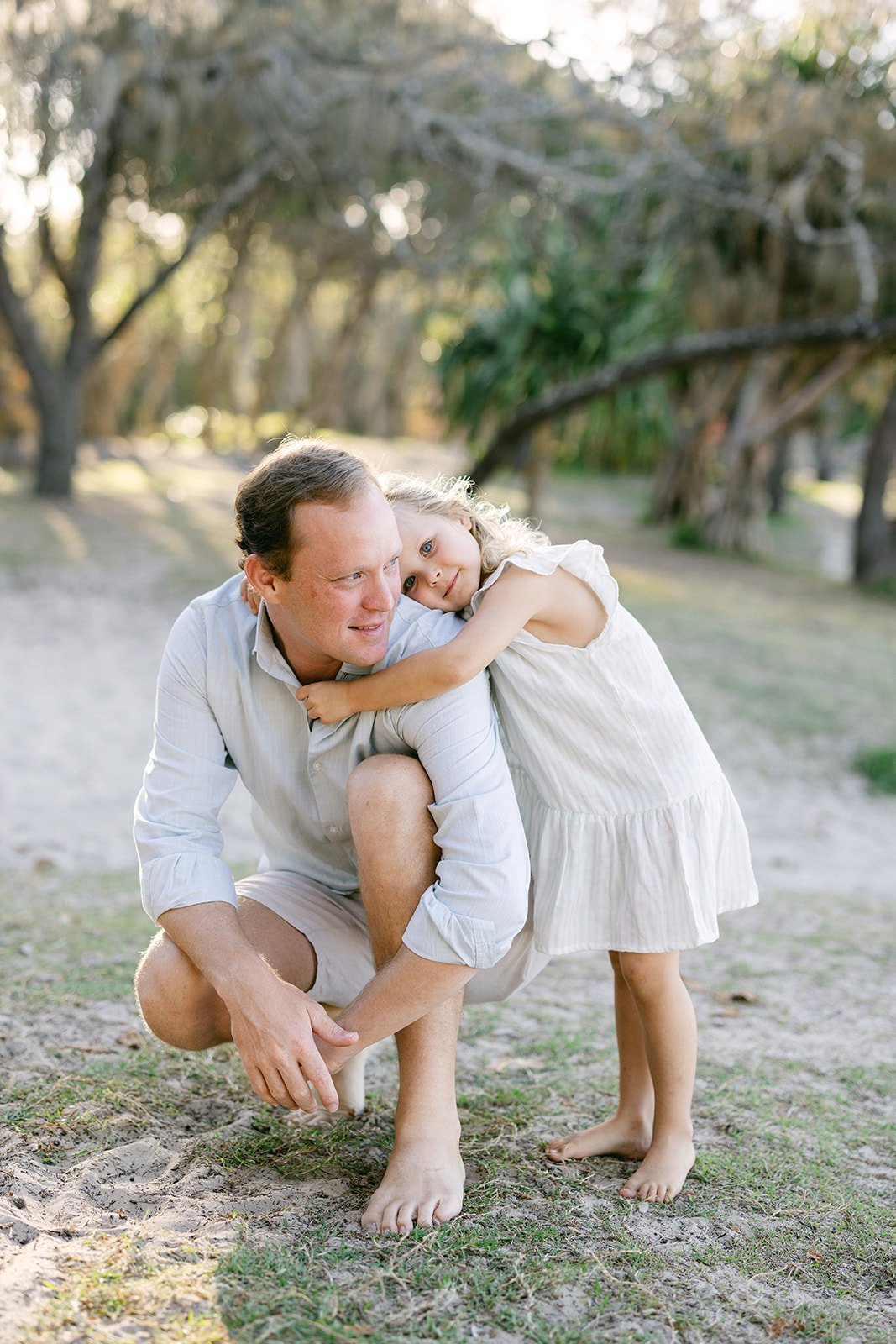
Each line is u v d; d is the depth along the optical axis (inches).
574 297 548.7
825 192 546.9
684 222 598.2
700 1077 106.3
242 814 251.3
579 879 85.6
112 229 802.8
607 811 84.4
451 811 76.6
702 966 146.4
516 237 586.6
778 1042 118.3
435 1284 68.6
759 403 713.6
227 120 540.4
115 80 482.3
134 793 262.5
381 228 718.5
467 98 556.1
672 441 690.8
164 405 1274.6
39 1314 61.9
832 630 484.7
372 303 987.9
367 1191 80.5
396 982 75.8
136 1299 64.4
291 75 510.9
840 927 171.3
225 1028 83.1
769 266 605.9
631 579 559.8
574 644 82.1
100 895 175.6
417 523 85.0
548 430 566.9
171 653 83.2
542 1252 73.2
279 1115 93.0
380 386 1273.4
